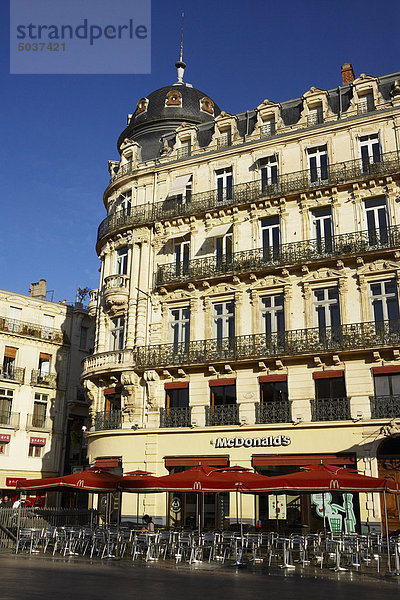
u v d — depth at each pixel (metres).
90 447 29.36
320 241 26.00
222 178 29.92
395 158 25.48
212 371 26.34
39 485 20.08
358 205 25.83
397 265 24.14
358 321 24.38
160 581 13.79
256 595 11.73
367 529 22.05
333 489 16.42
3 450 39.28
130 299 29.72
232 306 27.47
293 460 23.70
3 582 12.75
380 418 22.86
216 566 17.42
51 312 44.47
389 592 12.39
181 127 31.83
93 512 27.38
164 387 27.50
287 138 28.22
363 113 26.77
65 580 13.45
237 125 30.67
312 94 28.47
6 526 23.31
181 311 28.72
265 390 25.42
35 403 41.88
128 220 31.16
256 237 27.72
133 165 32.66
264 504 24.41
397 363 23.11
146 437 27.05
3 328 40.75
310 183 27.16
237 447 25.08
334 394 24.09
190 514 25.80
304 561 18.14
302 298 25.72
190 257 29.17
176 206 30.25
